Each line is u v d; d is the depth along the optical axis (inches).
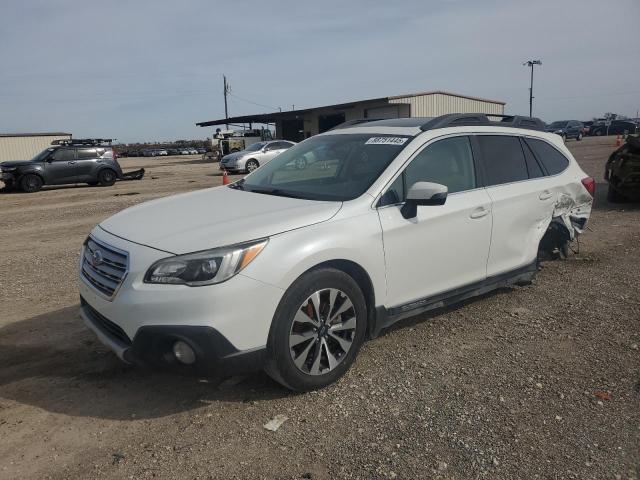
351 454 118.4
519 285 228.8
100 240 145.6
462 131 186.4
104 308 134.4
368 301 154.6
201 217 147.2
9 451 120.6
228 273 125.6
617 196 436.5
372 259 149.6
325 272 139.3
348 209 148.9
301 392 143.3
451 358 163.2
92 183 849.5
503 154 199.5
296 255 133.6
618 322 189.2
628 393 142.4
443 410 134.9
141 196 646.5
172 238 133.6
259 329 129.6
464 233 175.3
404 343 173.8
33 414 135.3
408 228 157.9
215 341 124.1
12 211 537.0
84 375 155.7
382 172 160.4
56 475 112.9
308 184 173.9
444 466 114.1
